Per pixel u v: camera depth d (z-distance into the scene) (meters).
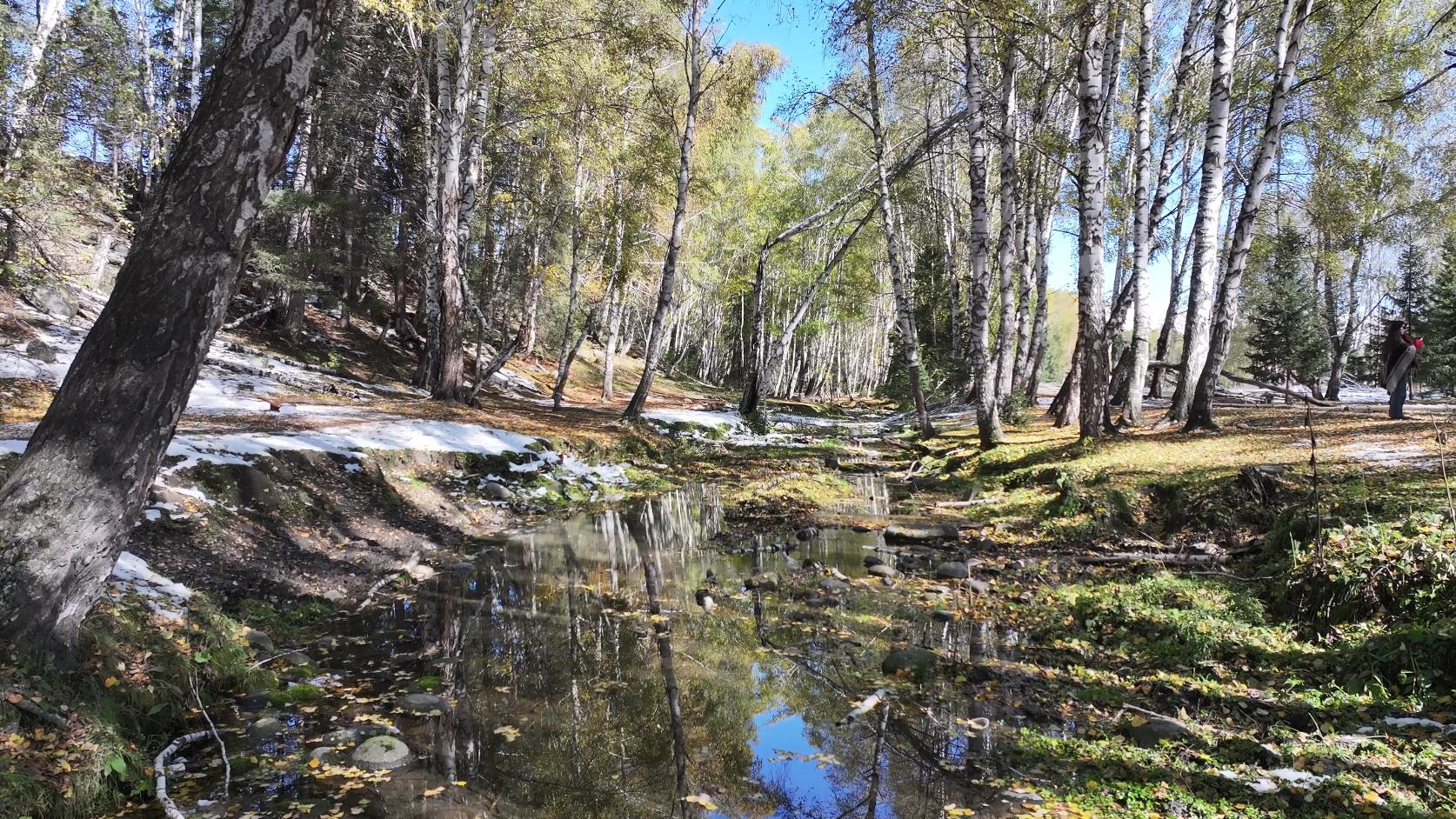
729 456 16.06
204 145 3.14
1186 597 5.26
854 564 7.48
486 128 16.48
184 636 4.24
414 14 13.44
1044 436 13.05
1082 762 3.52
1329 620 4.55
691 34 15.69
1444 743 3.26
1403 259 25.56
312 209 17.23
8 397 9.46
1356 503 5.42
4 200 10.74
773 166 31.33
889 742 3.85
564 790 3.40
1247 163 19.12
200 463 6.86
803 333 33.84
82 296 14.69
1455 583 4.02
